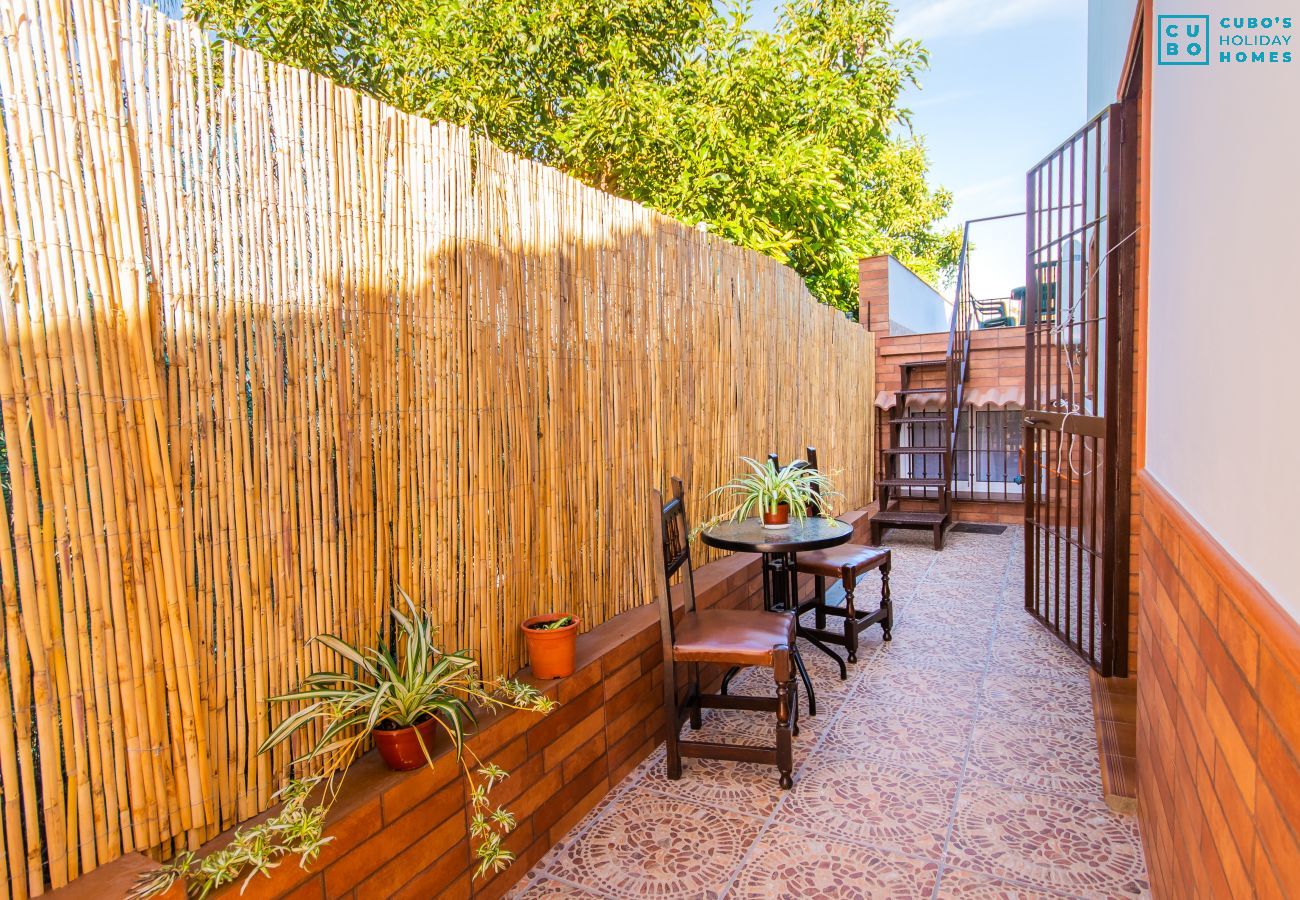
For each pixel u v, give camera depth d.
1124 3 3.35
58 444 1.24
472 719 1.92
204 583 1.48
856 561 3.87
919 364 8.02
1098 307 3.67
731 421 4.08
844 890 2.03
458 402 2.15
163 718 1.39
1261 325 1.08
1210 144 1.44
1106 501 3.40
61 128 1.25
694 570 3.79
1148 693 2.20
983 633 4.28
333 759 1.73
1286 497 0.96
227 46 1.53
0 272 1.17
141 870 1.28
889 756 2.81
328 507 1.75
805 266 10.39
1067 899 1.98
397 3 7.96
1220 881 1.29
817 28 9.98
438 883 1.83
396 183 1.95
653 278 3.29
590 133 7.45
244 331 1.56
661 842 2.27
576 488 2.76
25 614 1.20
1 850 1.17
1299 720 0.89
